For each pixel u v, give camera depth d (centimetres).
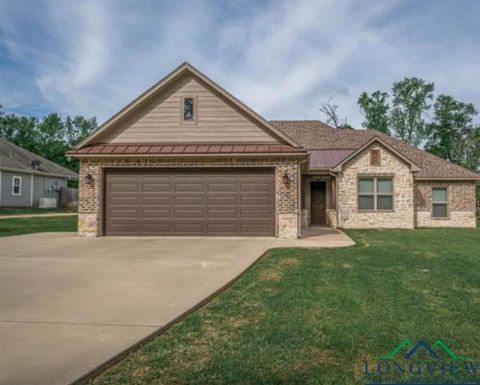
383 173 1788
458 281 651
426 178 1936
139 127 1359
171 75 1330
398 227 1778
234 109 1338
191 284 606
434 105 4222
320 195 1902
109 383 296
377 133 2356
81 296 535
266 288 601
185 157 1277
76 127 6100
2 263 791
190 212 1301
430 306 508
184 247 1032
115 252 941
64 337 378
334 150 2114
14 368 308
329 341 384
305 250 992
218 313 476
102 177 1318
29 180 3097
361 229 1716
